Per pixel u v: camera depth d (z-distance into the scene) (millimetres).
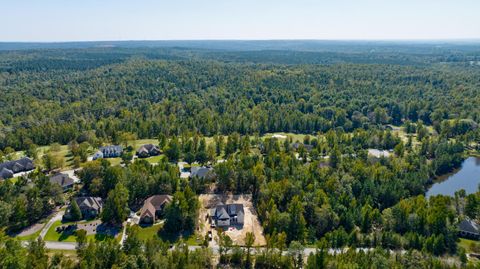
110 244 79938
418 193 131125
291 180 120438
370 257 82000
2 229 90938
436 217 99812
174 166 136250
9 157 150875
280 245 87312
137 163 132375
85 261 74125
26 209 102062
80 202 109625
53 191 111250
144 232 100125
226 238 88312
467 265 81938
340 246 93938
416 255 84438
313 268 78812
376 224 105625
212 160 153875
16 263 72250
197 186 124250
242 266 85750
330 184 118562
